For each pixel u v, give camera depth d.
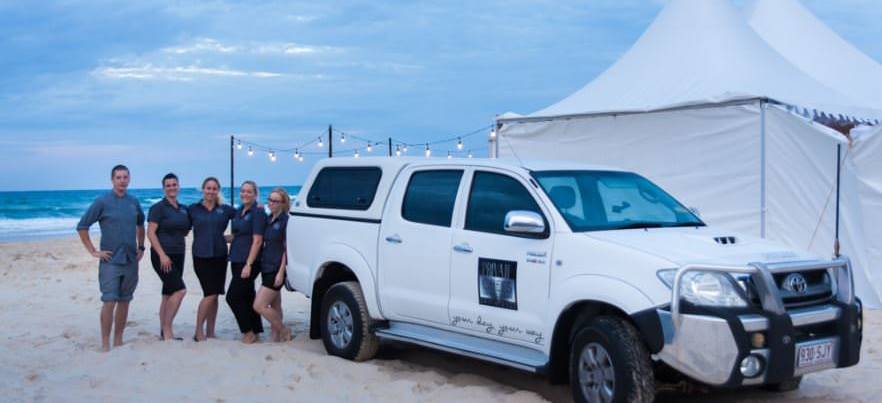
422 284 7.00
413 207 7.27
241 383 6.76
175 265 8.57
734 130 11.31
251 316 8.66
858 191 10.50
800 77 13.58
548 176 6.57
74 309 11.38
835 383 6.74
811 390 6.54
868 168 10.48
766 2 19.38
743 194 11.27
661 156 12.02
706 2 14.34
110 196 8.16
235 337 9.21
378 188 7.65
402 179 7.49
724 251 5.58
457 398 6.24
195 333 8.82
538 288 6.02
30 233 38.25
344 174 8.12
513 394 6.30
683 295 5.19
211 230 8.59
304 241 8.29
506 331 6.27
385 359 7.86
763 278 5.18
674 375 5.88
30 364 7.70
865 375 6.97
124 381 6.86
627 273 5.48
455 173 7.07
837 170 10.56
